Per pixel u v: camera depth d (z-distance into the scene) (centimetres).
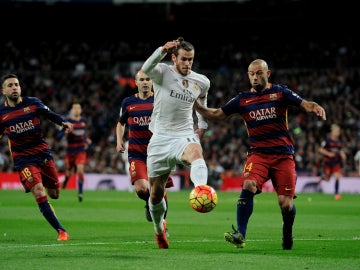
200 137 1719
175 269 1305
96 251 1609
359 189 5425
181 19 8419
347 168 5753
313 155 5788
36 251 1608
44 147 1984
